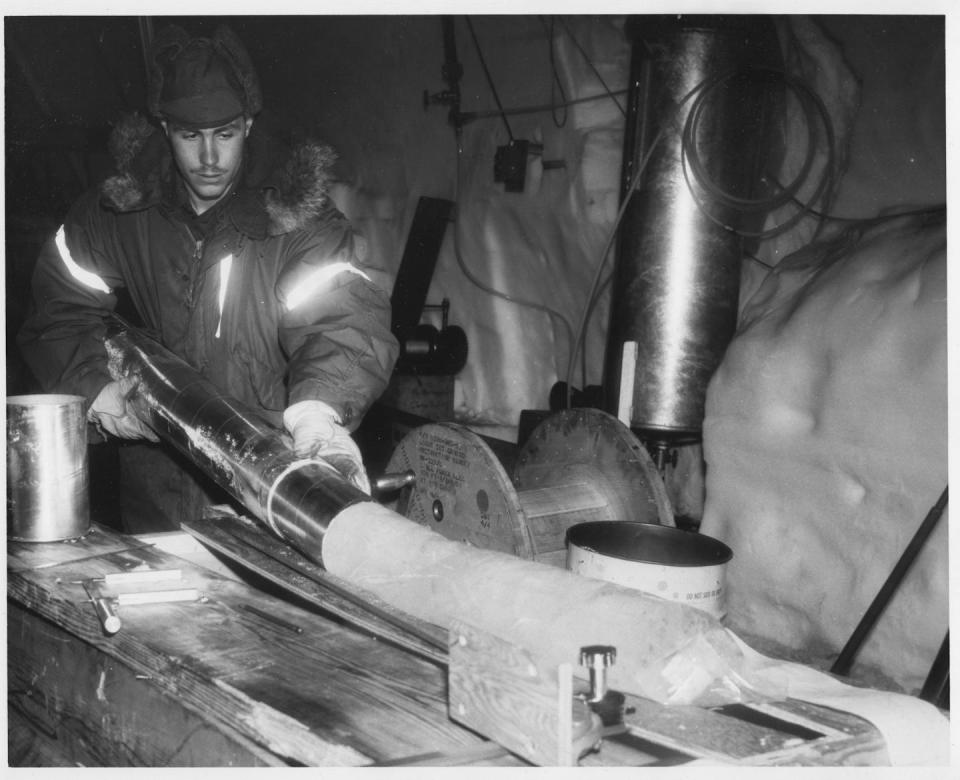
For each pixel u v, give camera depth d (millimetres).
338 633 1404
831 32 3230
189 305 2375
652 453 3016
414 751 1060
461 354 4492
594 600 1167
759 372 2619
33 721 1658
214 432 1861
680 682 1098
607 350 3100
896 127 3125
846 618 2379
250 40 5652
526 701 974
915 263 2344
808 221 3330
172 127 2184
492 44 4293
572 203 4004
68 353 2385
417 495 2367
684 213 2906
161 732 1335
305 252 2246
